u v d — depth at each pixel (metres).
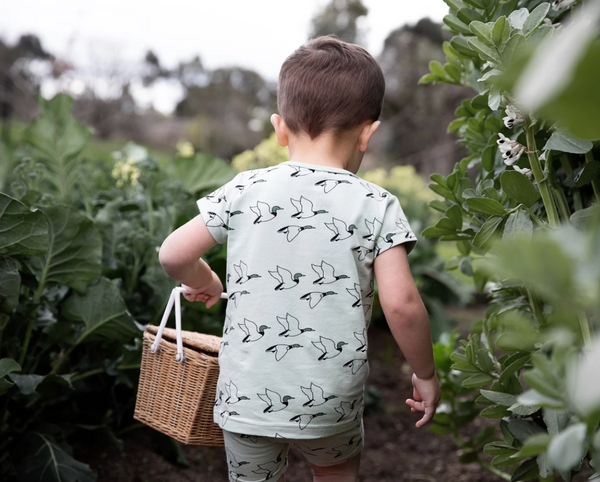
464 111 1.71
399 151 12.91
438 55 12.87
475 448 1.94
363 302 1.31
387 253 1.29
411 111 12.74
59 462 1.71
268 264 1.29
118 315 1.83
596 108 0.30
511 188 1.19
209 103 17.11
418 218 5.93
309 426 1.25
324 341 1.25
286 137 1.45
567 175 1.43
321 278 1.27
